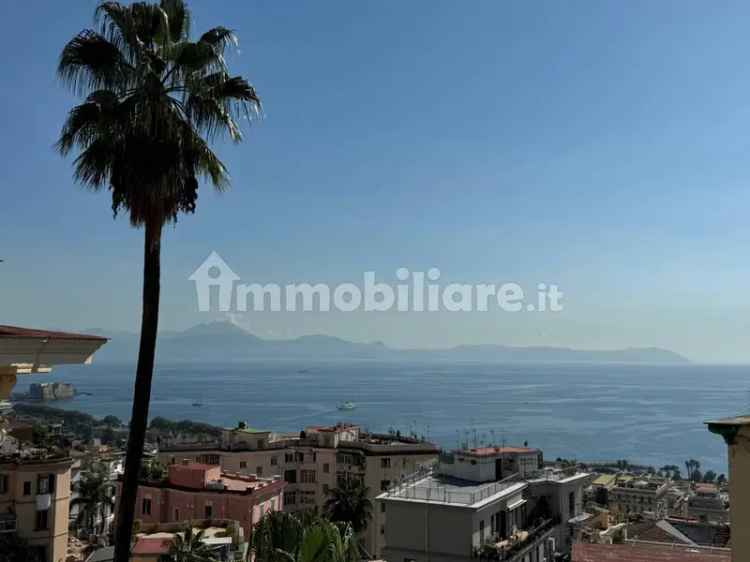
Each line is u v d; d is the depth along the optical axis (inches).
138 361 813.2
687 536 1811.0
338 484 3405.5
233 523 2215.8
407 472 3700.8
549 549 1958.7
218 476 2952.8
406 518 1820.9
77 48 805.2
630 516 2647.6
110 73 811.4
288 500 3944.4
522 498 2030.0
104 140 806.5
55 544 2348.7
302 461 4013.3
